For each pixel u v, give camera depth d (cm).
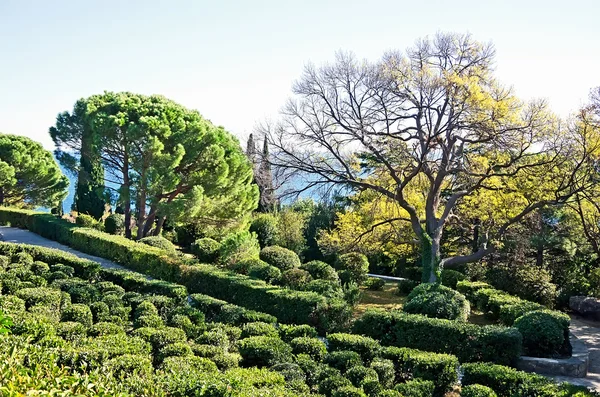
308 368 818
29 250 1734
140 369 656
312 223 3128
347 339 962
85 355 680
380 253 2705
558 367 1040
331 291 1425
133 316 1184
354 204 2634
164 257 1753
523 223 2056
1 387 360
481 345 1052
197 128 2442
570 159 1691
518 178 1900
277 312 1331
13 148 3369
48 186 3662
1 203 3466
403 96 1822
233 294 1460
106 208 3741
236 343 903
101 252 2142
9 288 1207
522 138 1711
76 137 3005
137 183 2458
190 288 1612
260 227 2892
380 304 1770
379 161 1986
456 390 893
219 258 2095
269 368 820
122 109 2483
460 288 1817
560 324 1127
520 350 1048
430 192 1953
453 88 1706
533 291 1755
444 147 1872
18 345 624
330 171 1930
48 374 488
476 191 2003
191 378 621
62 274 1431
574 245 2038
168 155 2311
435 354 912
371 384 755
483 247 1950
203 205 2527
